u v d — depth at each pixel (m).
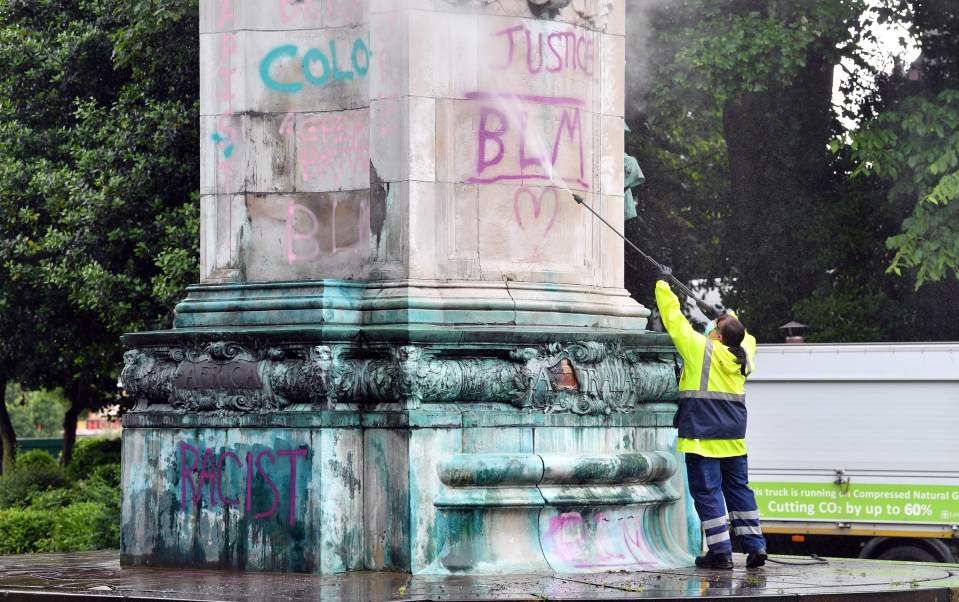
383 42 25.00
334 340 23.94
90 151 57.97
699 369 24.86
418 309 24.19
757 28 54.69
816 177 61.03
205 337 24.88
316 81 25.77
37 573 24.50
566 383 24.95
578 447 24.98
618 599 20.09
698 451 24.77
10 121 61.69
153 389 25.47
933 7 58.34
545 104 26.03
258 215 26.00
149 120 57.25
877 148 55.50
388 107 24.89
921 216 54.59
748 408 48.50
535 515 24.19
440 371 23.78
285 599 20.31
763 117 60.03
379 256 24.89
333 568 23.58
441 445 23.67
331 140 25.62
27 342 69.25
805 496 47.78
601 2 27.03
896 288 59.94
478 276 25.08
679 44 54.44
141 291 57.56
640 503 25.33
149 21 55.44
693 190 63.06
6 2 62.84
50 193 59.03
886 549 47.12
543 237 25.89
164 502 25.12
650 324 58.50
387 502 23.62
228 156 26.22
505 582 22.42
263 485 24.09
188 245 55.47
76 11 63.00
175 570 24.67
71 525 53.16
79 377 75.00
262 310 24.91
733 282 62.59
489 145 25.41
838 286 61.25
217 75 26.38
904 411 47.06
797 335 52.09
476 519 23.78
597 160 26.89
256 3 26.12
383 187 24.88
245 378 24.41
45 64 61.41
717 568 24.88
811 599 20.91
